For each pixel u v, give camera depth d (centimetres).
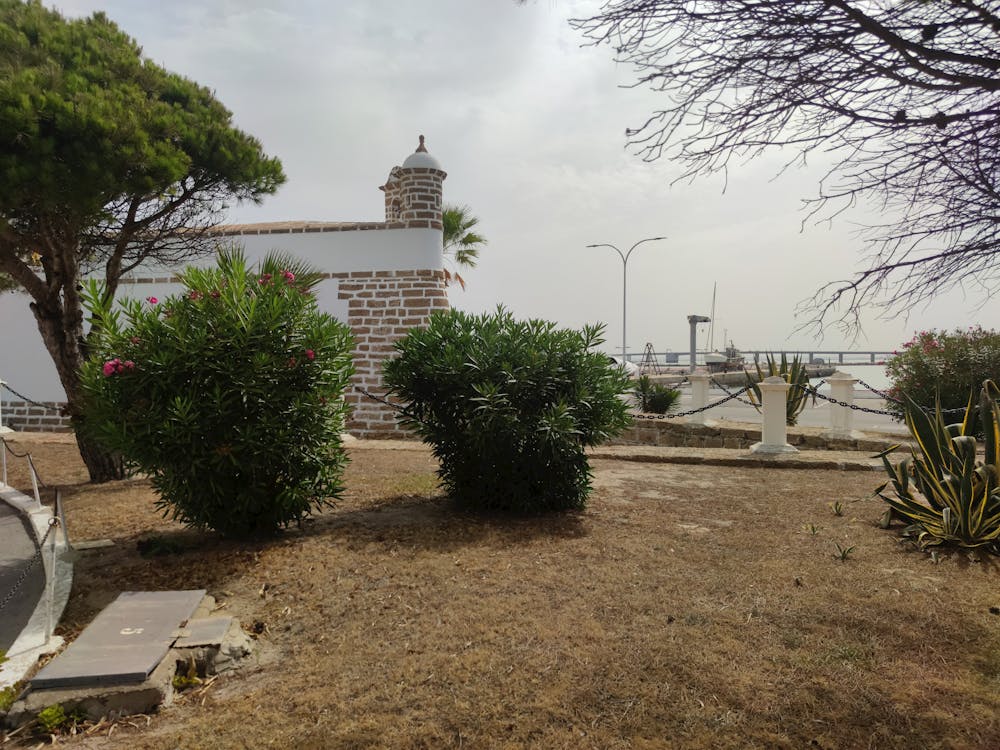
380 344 1273
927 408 1280
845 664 346
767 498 736
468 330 670
